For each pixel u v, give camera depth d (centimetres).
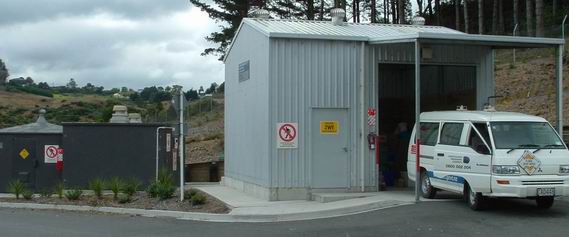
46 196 1822
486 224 1149
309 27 1742
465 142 1327
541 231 1078
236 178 1914
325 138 1609
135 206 1559
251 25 1741
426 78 2009
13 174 2023
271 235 1126
